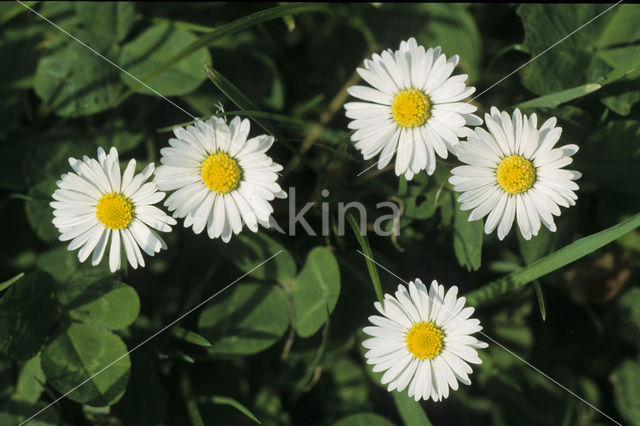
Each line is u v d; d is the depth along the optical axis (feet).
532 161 0.71
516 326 0.85
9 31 0.83
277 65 0.89
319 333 0.81
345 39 0.87
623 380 0.84
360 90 0.72
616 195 0.83
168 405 0.84
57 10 0.81
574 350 0.86
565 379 0.85
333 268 0.77
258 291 0.80
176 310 0.84
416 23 0.85
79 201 0.72
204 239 0.84
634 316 0.83
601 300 0.85
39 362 0.78
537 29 0.79
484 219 0.75
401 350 0.74
